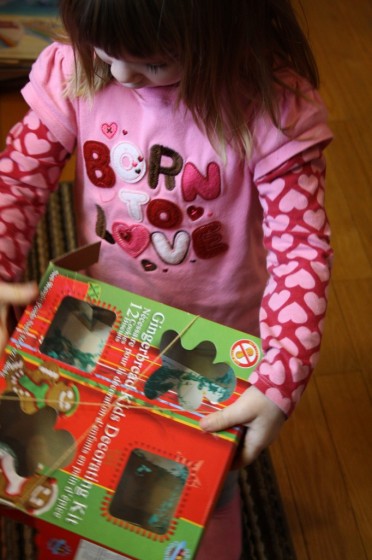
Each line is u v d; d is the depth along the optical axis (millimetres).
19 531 1174
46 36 1711
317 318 718
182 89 690
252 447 688
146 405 633
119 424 625
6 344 676
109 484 604
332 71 1866
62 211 1587
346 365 1411
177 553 582
